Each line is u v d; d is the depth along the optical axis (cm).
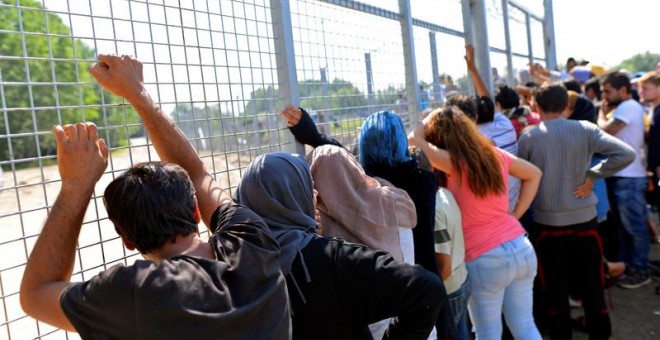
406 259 190
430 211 212
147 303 104
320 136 229
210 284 110
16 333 315
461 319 250
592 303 316
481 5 501
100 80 144
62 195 120
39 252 115
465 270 251
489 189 256
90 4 159
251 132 218
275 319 117
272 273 122
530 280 274
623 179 446
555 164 312
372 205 180
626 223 451
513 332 282
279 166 156
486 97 378
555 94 321
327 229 182
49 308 111
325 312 142
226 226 131
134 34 170
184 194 124
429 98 418
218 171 201
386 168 214
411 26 353
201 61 194
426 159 253
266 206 151
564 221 313
